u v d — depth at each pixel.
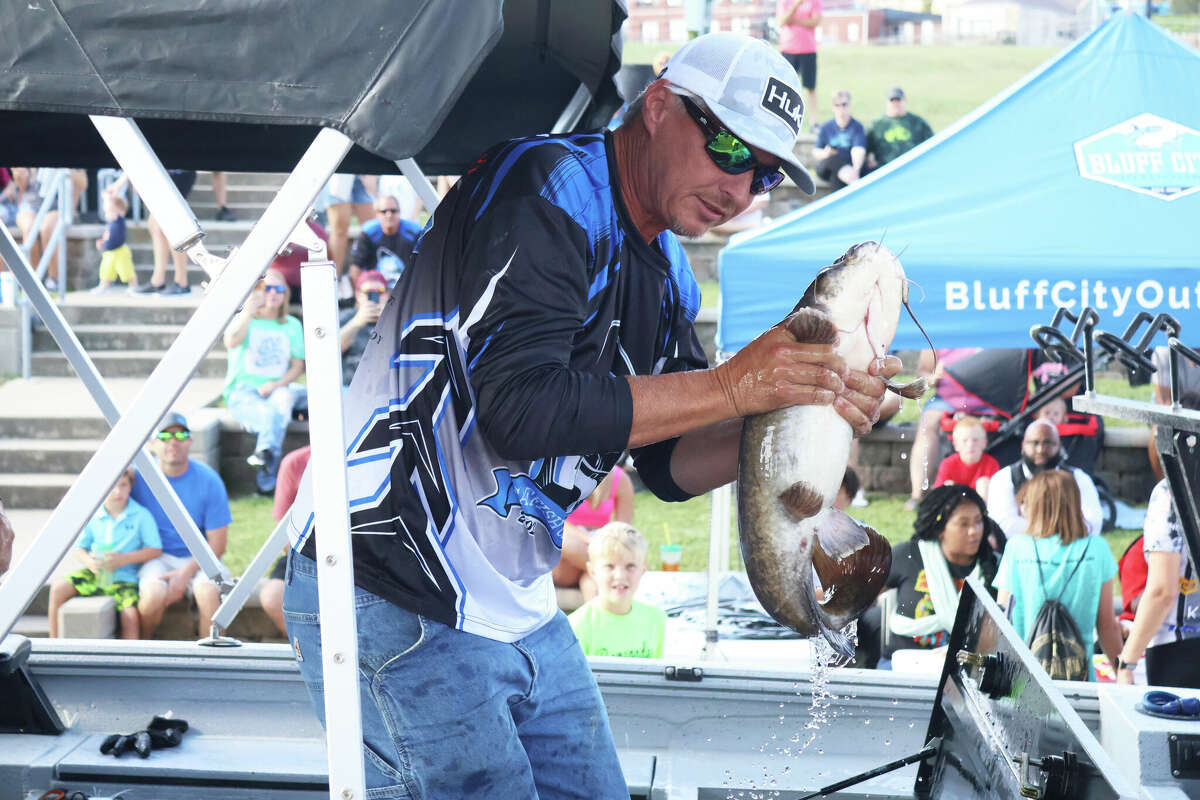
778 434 1.57
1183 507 2.14
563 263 1.53
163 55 1.23
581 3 2.07
